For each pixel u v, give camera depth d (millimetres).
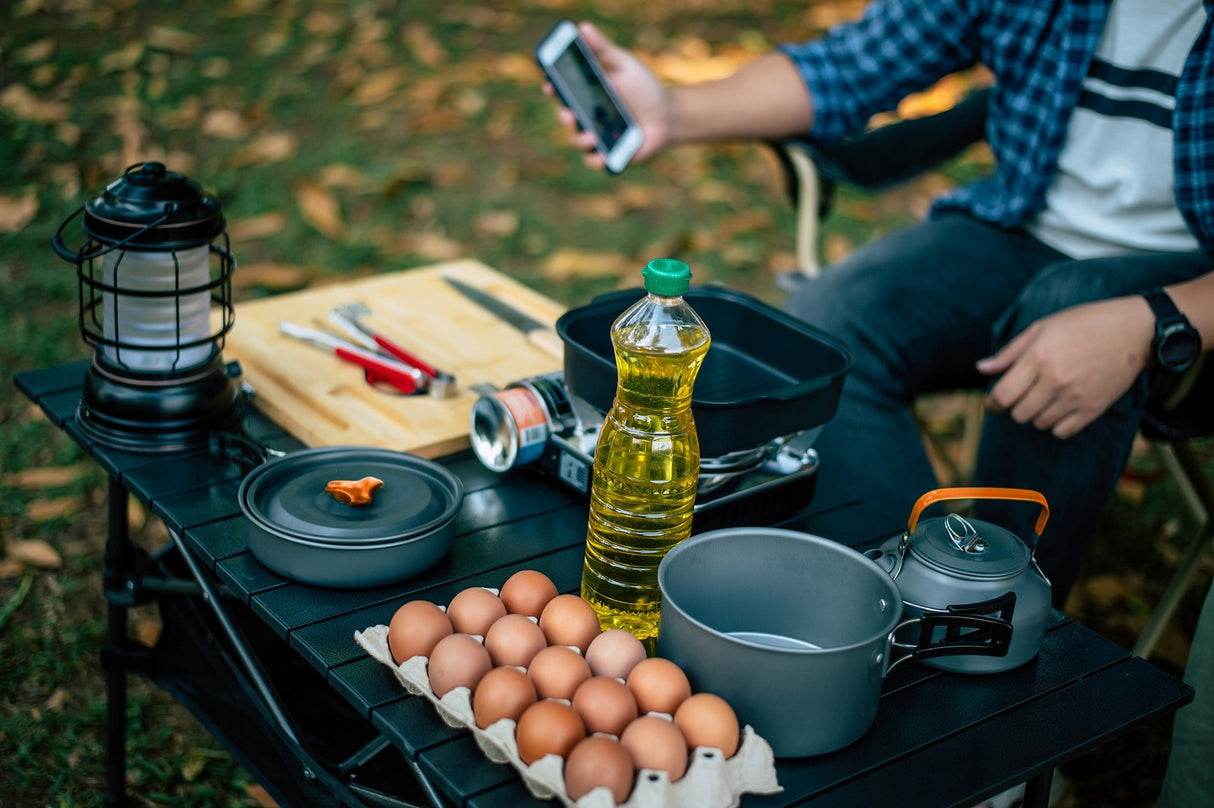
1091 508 1469
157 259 1219
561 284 2887
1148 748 1730
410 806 1105
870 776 935
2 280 2693
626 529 1078
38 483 2123
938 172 3666
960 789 929
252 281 2709
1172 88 1550
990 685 1053
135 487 1223
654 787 844
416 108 3725
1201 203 1558
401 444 1323
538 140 3625
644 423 1062
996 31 1721
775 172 3627
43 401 1368
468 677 947
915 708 1017
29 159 3160
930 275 1749
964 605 1025
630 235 3158
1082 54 1617
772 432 1166
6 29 3895
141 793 1584
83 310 1252
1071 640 1127
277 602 1073
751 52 4203
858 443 1664
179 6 4258
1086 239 1711
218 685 1320
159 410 1267
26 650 1791
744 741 908
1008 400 1407
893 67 1854
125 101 3508
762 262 3078
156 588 1354
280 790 1229
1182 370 1387
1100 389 1372
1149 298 1380
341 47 4086
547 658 947
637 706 923
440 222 3131
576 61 1684
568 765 856
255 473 1159
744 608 1050
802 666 891
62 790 1571
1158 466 2404
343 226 3062
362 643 1006
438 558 1138
